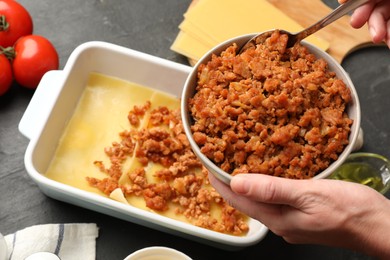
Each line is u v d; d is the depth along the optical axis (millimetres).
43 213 792
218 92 600
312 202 581
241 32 880
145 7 933
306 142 587
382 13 720
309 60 621
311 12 925
